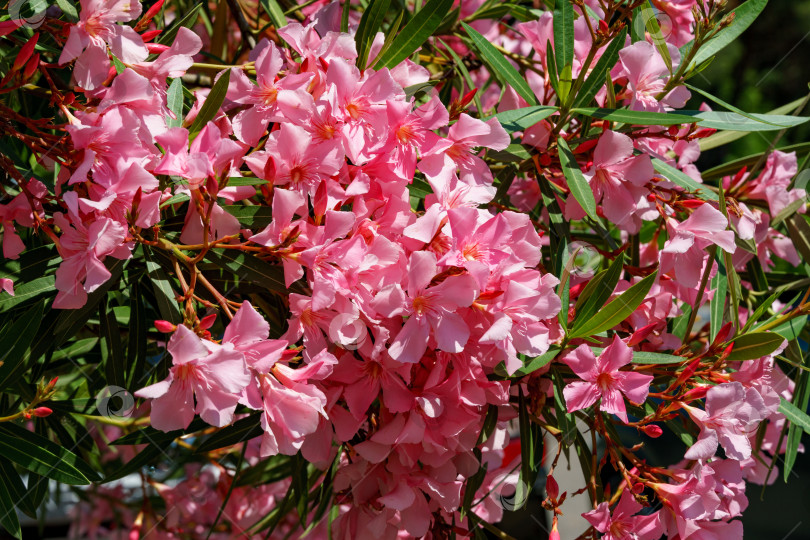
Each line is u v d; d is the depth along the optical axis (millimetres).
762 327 890
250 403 786
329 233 799
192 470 1212
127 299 961
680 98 896
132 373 878
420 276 800
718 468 860
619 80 917
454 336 805
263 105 832
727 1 855
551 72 886
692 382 855
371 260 803
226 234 816
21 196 830
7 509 857
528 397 898
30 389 907
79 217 784
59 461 839
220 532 1244
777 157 963
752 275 1002
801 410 924
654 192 900
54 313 854
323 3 1092
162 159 794
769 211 964
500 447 936
